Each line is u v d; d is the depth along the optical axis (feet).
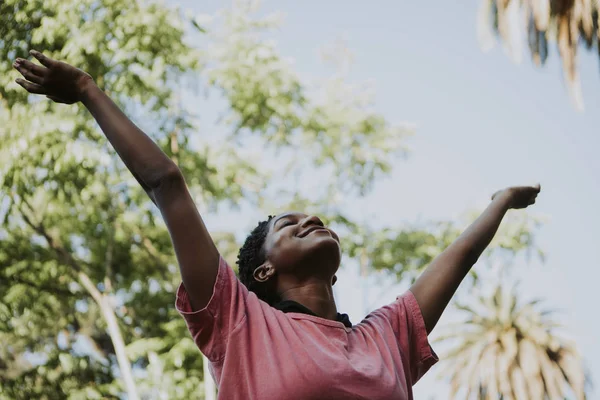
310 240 10.45
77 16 41.37
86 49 40.78
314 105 50.29
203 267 9.41
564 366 81.51
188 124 44.91
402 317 10.52
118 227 47.01
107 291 45.91
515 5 36.91
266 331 9.26
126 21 41.47
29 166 41.32
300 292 10.27
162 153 9.75
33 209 46.06
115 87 42.27
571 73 37.04
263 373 8.94
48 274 47.91
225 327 9.30
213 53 46.85
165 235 48.26
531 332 82.38
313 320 9.59
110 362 49.55
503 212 11.82
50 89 10.00
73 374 47.98
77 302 49.06
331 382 8.81
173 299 49.32
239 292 9.50
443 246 50.34
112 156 43.01
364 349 9.59
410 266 49.73
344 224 50.37
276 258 10.49
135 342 45.70
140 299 49.24
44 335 48.65
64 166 40.55
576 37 37.17
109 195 44.16
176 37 42.80
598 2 36.55
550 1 37.04
